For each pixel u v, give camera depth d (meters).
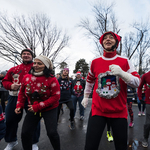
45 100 1.75
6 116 2.11
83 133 3.06
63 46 15.04
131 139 2.71
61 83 3.28
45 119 1.75
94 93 1.52
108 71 1.39
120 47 13.34
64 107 6.66
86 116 4.73
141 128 3.41
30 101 1.79
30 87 1.74
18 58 13.79
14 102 2.11
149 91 2.36
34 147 2.17
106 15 13.19
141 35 13.13
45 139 2.70
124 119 1.35
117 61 1.43
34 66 1.76
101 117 1.40
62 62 15.84
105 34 1.54
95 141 1.32
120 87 1.36
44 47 14.29
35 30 13.48
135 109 6.07
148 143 2.52
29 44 13.71
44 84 1.72
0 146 2.42
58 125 3.68
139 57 13.96
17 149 2.26
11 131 2.16
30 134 1.69
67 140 2.68
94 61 1.56
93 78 1.65
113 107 1.35
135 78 1.29
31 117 1.73
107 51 1.48
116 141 1.34
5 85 2.12
